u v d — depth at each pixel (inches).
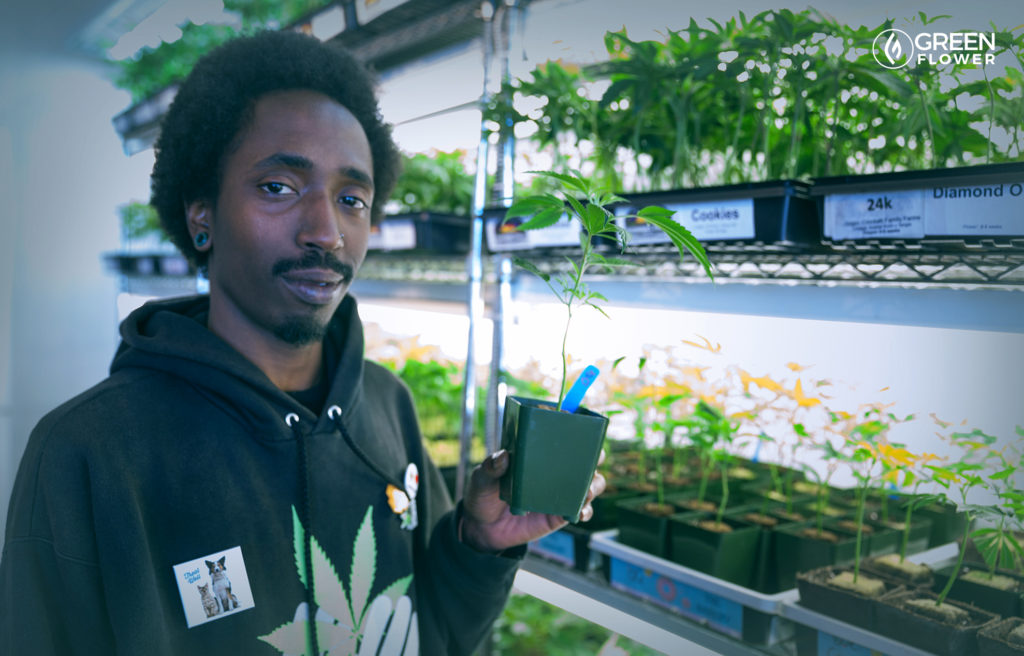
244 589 31.0
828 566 45.5
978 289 32.4
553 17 51.6
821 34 44.9
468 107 59.6
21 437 129.0
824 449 49.0
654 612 44.2
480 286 56.1
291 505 33.0
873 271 36.7
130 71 119.8
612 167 59.4
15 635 26.5
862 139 48.2
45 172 132.3
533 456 25.6
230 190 30.4
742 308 41.5
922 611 37.4
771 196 37.3
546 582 49.4
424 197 91.6
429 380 89.3
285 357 34.3
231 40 33.7
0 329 130.5
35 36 114.7
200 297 37.5
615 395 62.6
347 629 34.4
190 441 31.0
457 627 38.8
